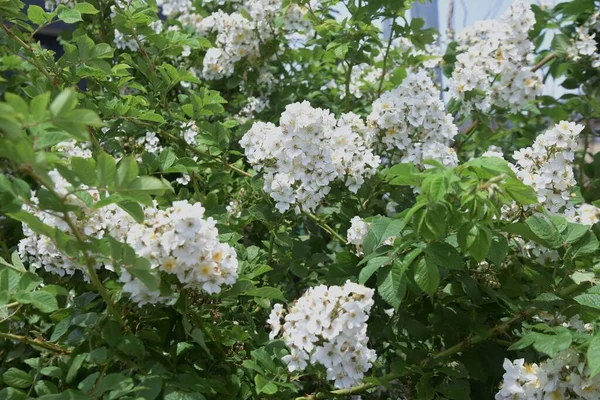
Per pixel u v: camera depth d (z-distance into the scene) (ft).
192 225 5.62
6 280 5.90
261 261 8.53
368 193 8.78
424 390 6.46
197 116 8.71
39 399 5.05
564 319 6.76
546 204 7.27
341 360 5.81
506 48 10.59
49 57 7.98
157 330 6.48
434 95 8.75
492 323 7.55
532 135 12.14
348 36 10.30
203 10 13.64
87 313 6.08
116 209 6.07
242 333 6.52
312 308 5.81
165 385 5.66
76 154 7.72
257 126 8.06
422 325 7.03
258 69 12.07
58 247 5.34
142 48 9.46
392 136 8.79
